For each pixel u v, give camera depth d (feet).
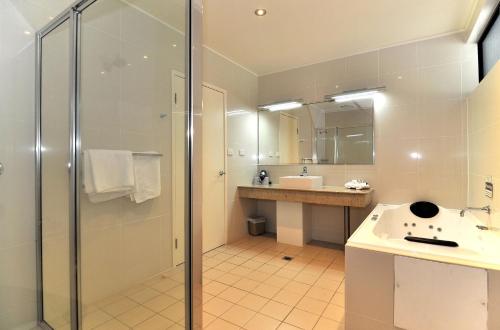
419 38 9.27
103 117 5.95
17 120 4.80
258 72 12.64
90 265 5.72
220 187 10.81
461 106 8.71
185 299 4.13
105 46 5.98
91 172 5.66
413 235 8.39
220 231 10.81
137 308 5.82
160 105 6.36
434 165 9.12
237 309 6.30
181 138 4.63
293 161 12.04
